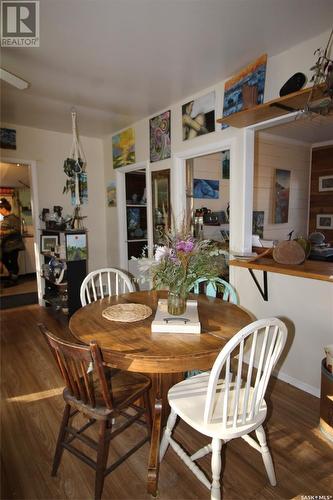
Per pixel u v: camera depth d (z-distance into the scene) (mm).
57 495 1435
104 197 4734
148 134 3576
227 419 1317
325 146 4195
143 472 1559
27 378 2430
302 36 1965
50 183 4203
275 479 1471
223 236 3814
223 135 2639
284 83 2154
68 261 3492
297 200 4285
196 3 1651
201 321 1688
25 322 3643
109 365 1388
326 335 2086
